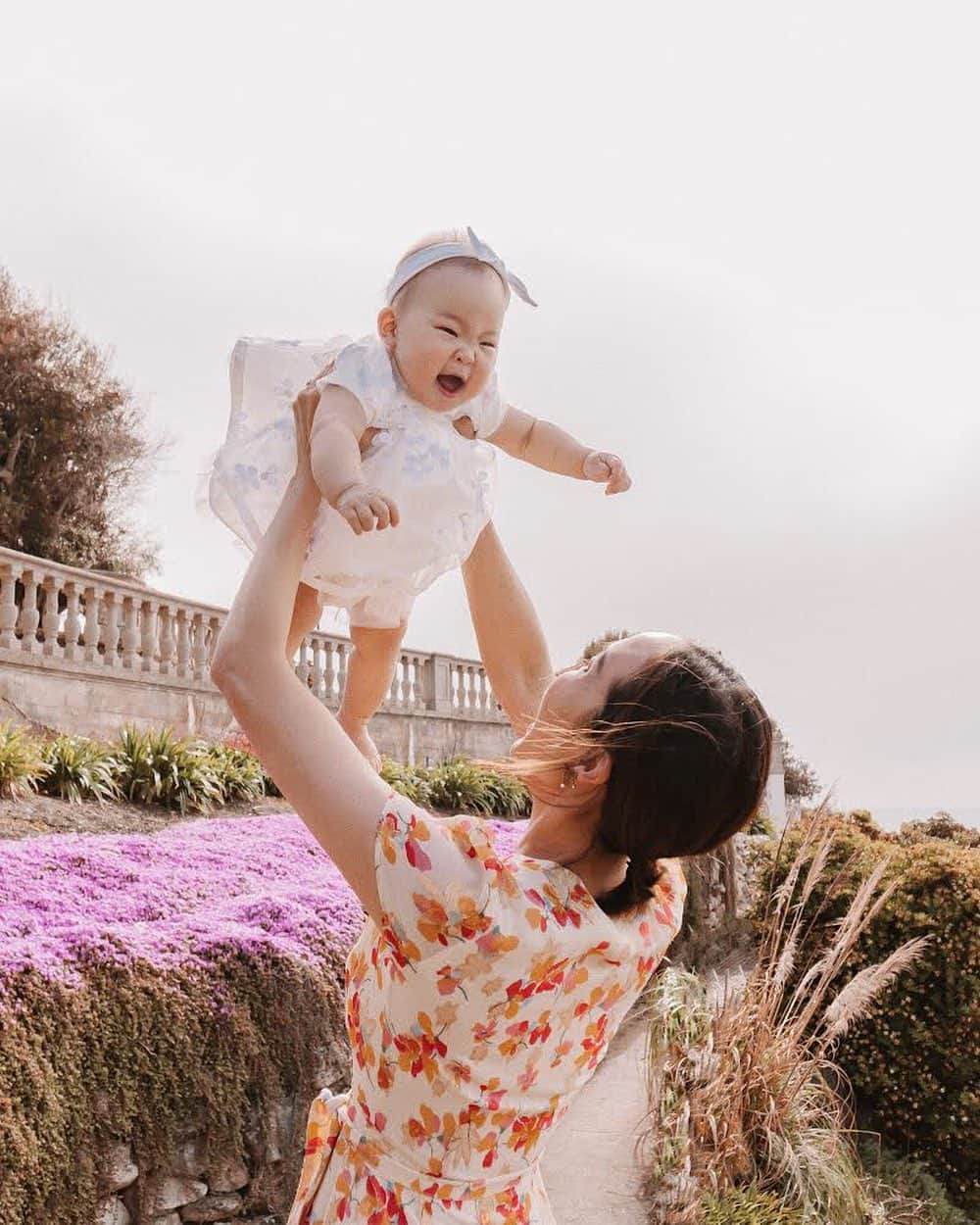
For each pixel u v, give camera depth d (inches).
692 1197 174.2
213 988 158.6
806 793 824.9
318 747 51.9
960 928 249.3
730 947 404.8
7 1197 119.5
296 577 57.9
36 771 333.1
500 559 77.6
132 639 545.6
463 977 50.4
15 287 814.5
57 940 151.6
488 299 71.6
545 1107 56.8
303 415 67.0
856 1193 191.5
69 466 814.5
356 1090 58.1
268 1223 153.5
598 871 59.8
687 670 58.2
